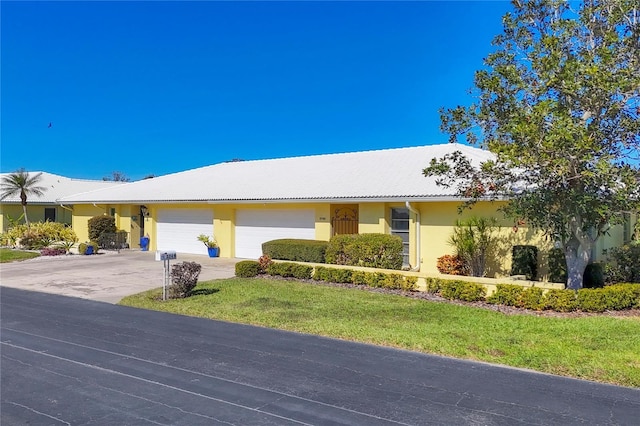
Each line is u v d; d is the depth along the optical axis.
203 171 26.55
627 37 9.13
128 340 7.65
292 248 16.12
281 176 20.70
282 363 6.47
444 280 11.43
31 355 6.85
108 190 26.95
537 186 10.27
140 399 5.23
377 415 4.82
